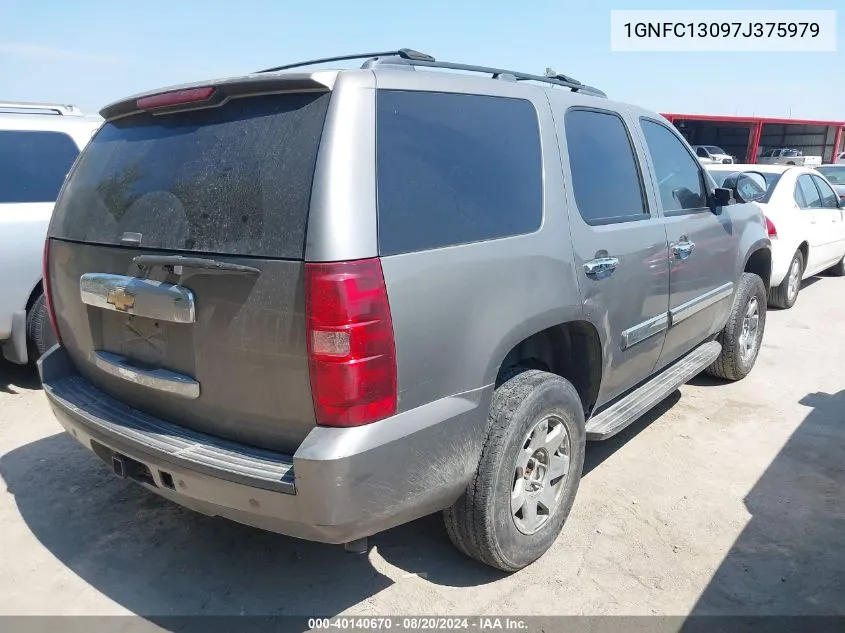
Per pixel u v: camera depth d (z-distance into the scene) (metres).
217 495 2.32
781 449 4.22
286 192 2.22
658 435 4.44
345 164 2.19
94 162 2.99
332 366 2.13
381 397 2.23
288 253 2.18
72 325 3.04
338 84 2.27
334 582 2.98
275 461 2.31
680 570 3.02
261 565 3.11
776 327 7.15
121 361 2.77
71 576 3.03
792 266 7.77
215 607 2.83
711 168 8.23
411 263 2.30
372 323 2.18
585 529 3.34
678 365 4.45
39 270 5.13
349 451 2.14
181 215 2.47
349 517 2.20
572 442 3.14
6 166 5.12
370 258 2.19
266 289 2.21
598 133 3.50
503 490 2.73
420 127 2.49
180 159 2.55
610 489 3.73
